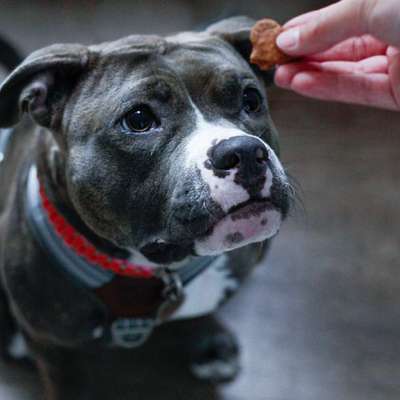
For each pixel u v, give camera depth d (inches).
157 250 23.8
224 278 28.5
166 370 34.4
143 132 23.0
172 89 22.9
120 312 27.4
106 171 23.3
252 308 36.7
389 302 36.8
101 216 24.0
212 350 34.5
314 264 38.5
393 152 44.1
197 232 22.0
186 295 28.1
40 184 26.1
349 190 41.9
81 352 32.1
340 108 46.3
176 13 55.0
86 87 23.9
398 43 24.7
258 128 24.0
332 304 36.8
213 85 23.2
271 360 34.7
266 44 25.4
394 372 34.2
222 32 25.7
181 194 22.0
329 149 44.1
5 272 27.7
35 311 27.4
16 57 33.9
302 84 27.6
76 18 55.2
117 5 56.4
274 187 21.8
